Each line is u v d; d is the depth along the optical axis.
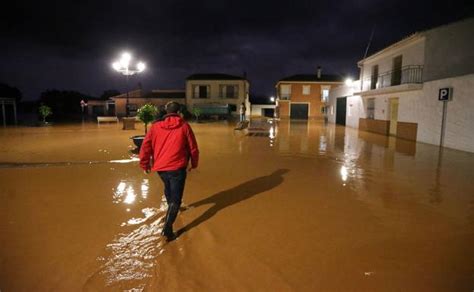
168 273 3.16
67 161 9.06
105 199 5.50
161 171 3.96
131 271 3.20
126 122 20.80
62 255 3.50
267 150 11.66
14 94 44.25
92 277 3.08
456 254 3.59
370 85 22.73
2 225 4.32
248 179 7.04
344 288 2.93
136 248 3.68
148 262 3.37
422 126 15.11
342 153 11.12
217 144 13.30
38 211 4.88
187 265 3.31
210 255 3.53
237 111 45.81
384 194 5.93
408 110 16.48
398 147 12.97
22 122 28.61
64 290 2.88
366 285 2.98
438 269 3.27
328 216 4.74
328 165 8.81
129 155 10.12
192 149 4.09
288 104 44.91
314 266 3.31
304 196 5.75
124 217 4.65
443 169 8.34
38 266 3.27
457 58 14.87
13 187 6.25
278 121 34.47
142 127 23.41
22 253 3.54
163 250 3.64
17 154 10.30
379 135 18.53
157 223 4.43
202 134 17.88
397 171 8.07
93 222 4.45
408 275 3.15
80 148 11.73
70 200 5.43
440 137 13.62
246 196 5.73
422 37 16.14
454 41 14.92
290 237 4.00
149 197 5.62
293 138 16.03
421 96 15.30
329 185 6.57
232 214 4.80
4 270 3.19
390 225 4.41
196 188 6.25
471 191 6.19
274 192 6.00
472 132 11.68
